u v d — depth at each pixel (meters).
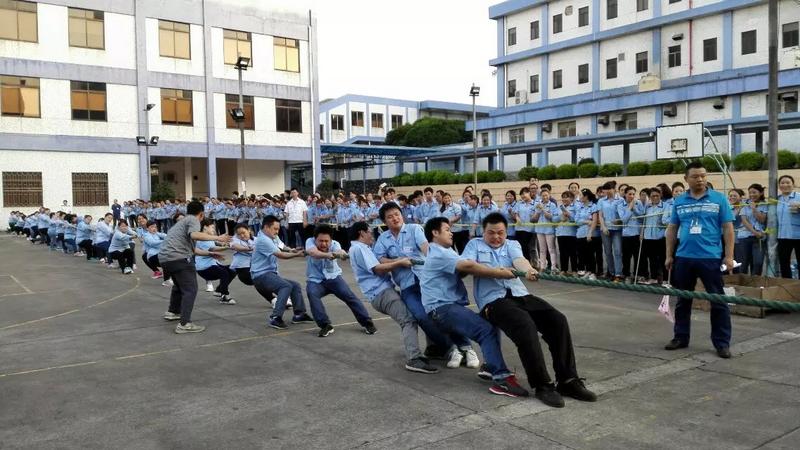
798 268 9.80
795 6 30.00
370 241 6.66
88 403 5.15
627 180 23.22
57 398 5.29
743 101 30.45
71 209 30.02
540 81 41.56
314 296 7.45
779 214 9.48
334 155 45.75
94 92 30.47
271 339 7.35
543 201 12.44
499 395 5.14
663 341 6.80
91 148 30.34
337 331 7.73
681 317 6.45
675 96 32.34
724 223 6.32
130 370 6.12
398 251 6.56
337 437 4.32
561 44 39.72
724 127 29.16
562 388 5.06
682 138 18.94
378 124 58.78
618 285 4.55
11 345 7.30
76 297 11.01
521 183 27.88
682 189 10.59
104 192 30.84
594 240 11.63
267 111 35.53
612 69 37.75
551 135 39.06
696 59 33.91
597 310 8.63
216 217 22.88
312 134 37.09
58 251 21.16
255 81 35.06
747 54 31.94
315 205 18.19
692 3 33.66
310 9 36.91
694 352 6.31
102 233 16.47
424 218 14.54
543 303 5.31
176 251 7.83
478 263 5.43
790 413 4.55
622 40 37.12
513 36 43.34
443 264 5.50
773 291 7.92
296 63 36.59
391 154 42.97
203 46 33.34
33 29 28.94
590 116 36.81
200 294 10.92
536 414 4.69
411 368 5.90
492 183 29.14
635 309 8.69
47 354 6.83
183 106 32.91
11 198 28.75
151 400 5.20
